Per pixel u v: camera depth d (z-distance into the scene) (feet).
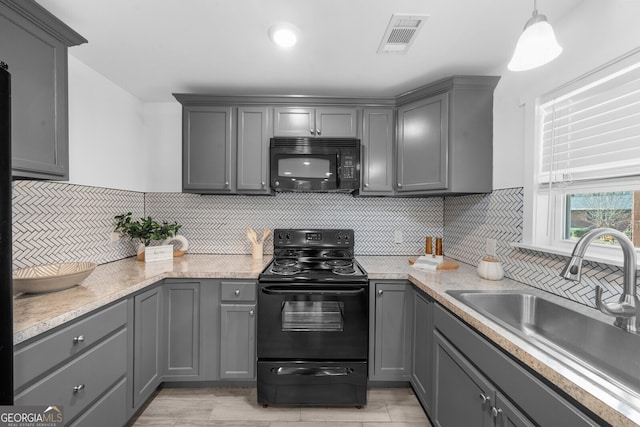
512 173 5.63
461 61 5.70
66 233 5.63
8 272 2.72
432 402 5.05
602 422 2.13
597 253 4.15
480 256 6.58
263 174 7.10
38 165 4.01
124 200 7.31
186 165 7.12
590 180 4.26
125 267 6.46
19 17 3.73
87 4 4.17
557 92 4.70
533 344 2.91
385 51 5.38
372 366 6.19
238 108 7.11
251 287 6.10
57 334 3.55
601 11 3.87
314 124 7.11
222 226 8.27
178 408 5.80
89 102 6.13
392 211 8.32
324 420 5.52
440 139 6.34
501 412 3.18
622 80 3.76
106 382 4.42
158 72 6.27
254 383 6.46
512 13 4.35
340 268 6.63
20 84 3.77
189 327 6.13
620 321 3.27
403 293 6.18
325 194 8.27
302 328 5.93
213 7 4.24
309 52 5.42
